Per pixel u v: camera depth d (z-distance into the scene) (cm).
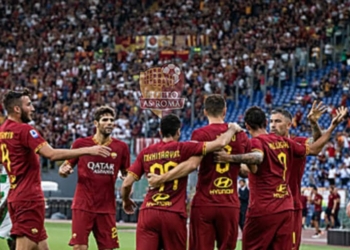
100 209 2488
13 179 2222
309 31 9200
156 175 2100
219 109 2183
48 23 11688
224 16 10406
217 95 2200
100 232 2494
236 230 2181
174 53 9962
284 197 2198
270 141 2200
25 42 11412
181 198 2122
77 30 11400
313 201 5972
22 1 12156
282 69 8700
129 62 10225
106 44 10944
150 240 2119
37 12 11975
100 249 2494
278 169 2200
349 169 6800
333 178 6831
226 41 9819
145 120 8194
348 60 8406
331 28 9025
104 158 2488
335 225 5969
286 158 2219
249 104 8538
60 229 5656
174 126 2141
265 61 8856
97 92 9581
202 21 10512
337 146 7106
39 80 10338
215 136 2148
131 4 11519
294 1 9881
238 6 10369
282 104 8350
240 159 2114
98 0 11744
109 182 2500
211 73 9112
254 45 9438
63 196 8000
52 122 9288
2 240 3828
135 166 2164
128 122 8519
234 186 2169
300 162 2334
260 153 2142
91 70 10144
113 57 10369
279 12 9894
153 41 10481
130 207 2275
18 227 2209
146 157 2145
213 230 2159
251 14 10212
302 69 8694
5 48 11412
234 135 2161
